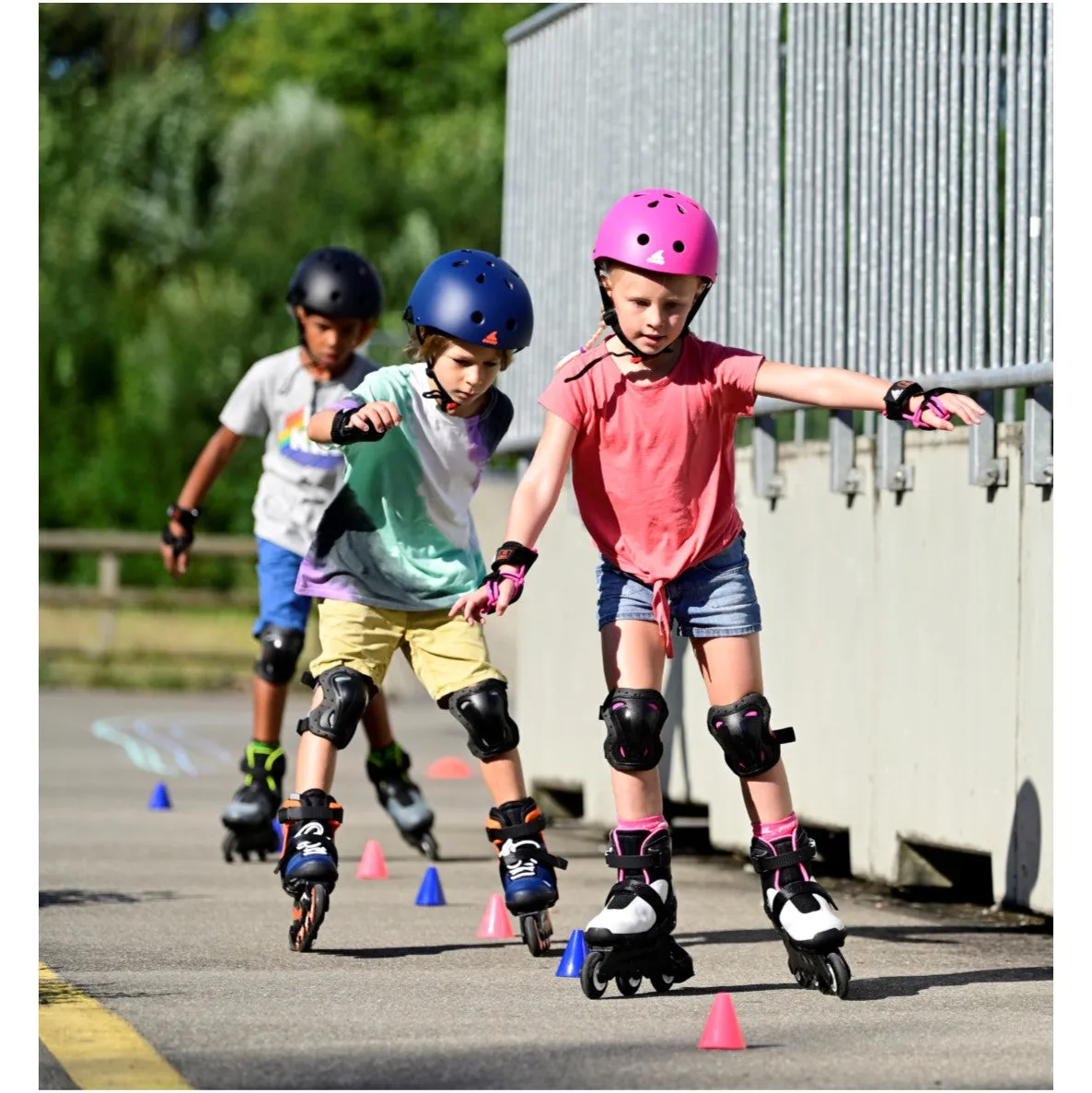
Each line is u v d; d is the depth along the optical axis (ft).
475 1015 26.71
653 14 49.62
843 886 42.55
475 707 33.09
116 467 203.82
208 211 244.01
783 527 43.73
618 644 29.19
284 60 304.71
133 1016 26.43
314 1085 22.29
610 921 28.14
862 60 40.68
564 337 54.13
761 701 28.96
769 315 44.34
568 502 53.01
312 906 32.22
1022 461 35.40
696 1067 23.24
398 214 244.83
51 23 278.26
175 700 107.76
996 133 36.19
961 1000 28.22
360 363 46.14
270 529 45.24
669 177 48.78
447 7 303.48
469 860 46.70
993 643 36.22
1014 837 35.47
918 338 38.52
